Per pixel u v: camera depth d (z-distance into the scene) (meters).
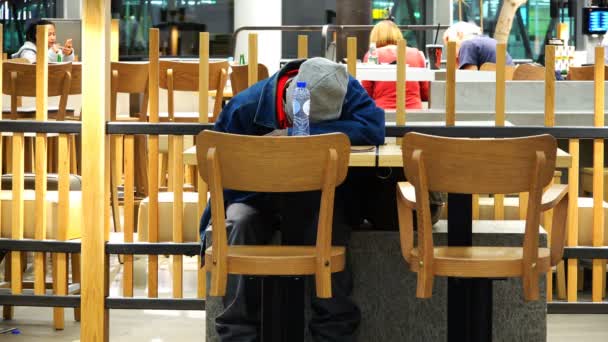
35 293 7.91
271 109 6.69
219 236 5.65
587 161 10.88
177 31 32.81
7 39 27.81
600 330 8.48
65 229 7.82
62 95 9.57
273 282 5.93
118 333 8.41
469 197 6.05
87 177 7.51
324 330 6.56
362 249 6.93
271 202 6.64
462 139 5.55
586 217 7.77
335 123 6.63
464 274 5.52
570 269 7.67
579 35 28.98
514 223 7.19
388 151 6.45
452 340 5.97
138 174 11.85
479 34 15.15
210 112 14.25
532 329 6.91
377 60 12.24
